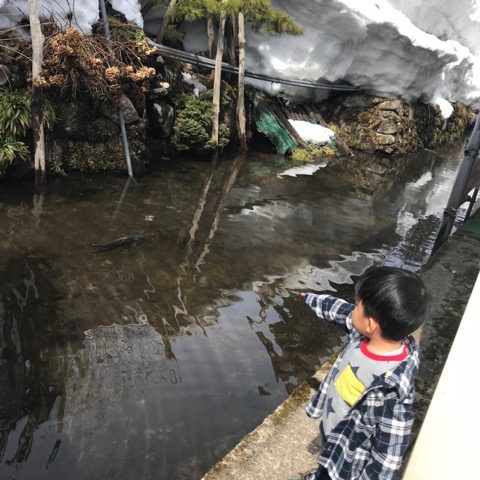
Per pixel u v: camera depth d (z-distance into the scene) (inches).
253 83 464.1
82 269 210.5
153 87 352.5
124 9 341.7
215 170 374.6
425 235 321.4
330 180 408.2
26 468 121.1
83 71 289.1
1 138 268.2
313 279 239.0
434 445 74.2
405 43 515.2
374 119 542.6
